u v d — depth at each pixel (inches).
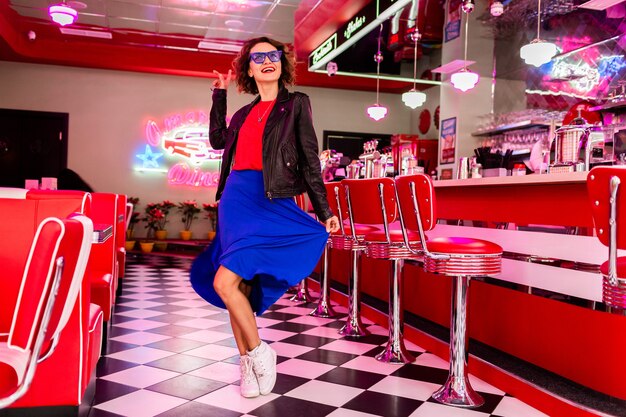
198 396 112.7
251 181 110.0
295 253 108.2
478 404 111.1
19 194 85.9
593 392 107.6
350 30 254.8
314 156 112.2
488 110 326.3
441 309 166.1
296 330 175.0
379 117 333.1
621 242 75.2
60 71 435.5
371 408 108.3
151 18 356.2
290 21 354.3
